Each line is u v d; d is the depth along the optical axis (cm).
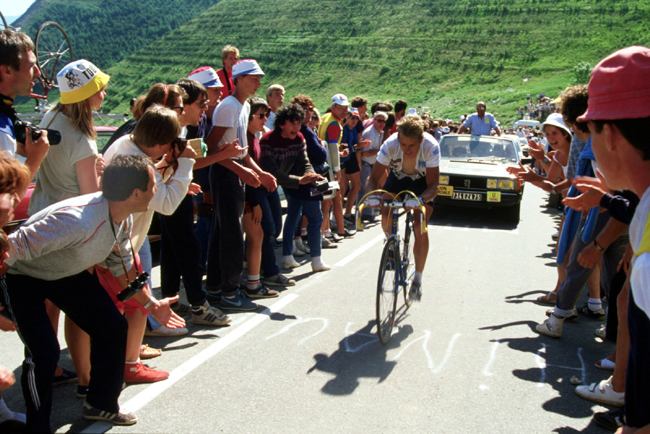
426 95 10225
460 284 570
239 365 372
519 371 372
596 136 179
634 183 173
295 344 409
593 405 329
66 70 309
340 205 785
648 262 157
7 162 218
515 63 10912
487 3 14150
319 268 611
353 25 15075
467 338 427
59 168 316
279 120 561
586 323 470
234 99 468
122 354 290
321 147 647
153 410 312
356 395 334
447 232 834
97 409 294
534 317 477
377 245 742
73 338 315
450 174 895
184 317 462
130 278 311
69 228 250
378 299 391
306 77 13025
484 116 1208
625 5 12144
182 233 426
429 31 13712
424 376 361
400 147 468
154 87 390
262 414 310
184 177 338
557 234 820
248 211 497
